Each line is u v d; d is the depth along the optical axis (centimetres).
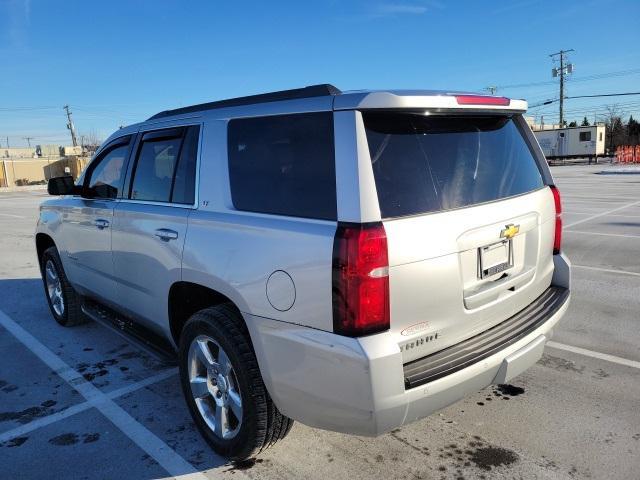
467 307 270
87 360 468
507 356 275
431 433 331
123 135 418
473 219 270
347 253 231
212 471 302
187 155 337
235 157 302
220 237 293
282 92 286
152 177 371
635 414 347
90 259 447
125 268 391
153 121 388
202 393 322
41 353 486
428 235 247
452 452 311
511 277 302
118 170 412
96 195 441
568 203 1611
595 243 941
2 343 513
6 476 301
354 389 234
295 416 265
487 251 282
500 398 373
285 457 311
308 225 251
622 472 288
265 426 284
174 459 315
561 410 354
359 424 240
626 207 1472
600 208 1465
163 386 413
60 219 497
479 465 298
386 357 230
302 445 323
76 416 368
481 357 263
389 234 234
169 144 356
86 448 328
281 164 274
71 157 5778
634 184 2303
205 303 342
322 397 247
